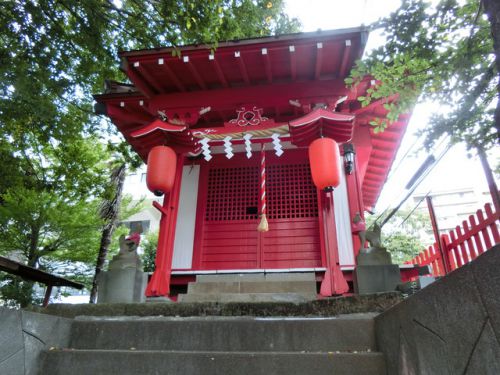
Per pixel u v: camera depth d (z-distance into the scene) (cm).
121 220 1399
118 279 503
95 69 793
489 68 382
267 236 713
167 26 690
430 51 400
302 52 570
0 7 623
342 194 693
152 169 566
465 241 671
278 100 633
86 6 677
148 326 354
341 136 572
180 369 300
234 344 335
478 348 147
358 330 325
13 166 844
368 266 486
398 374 253
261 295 522
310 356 292
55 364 312
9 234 1198
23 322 299
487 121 420
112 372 306
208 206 759
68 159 966
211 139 639
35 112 688
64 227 1216
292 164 766
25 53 650
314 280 611
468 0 374
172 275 660
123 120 720
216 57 583
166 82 646
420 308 211
